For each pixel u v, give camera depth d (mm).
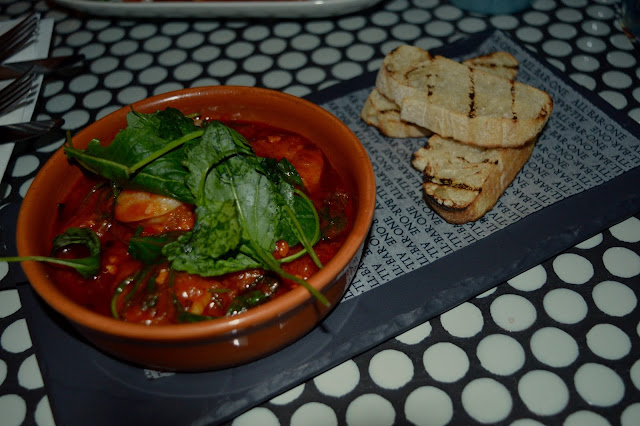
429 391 264
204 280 258
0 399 274
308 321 251
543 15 462
